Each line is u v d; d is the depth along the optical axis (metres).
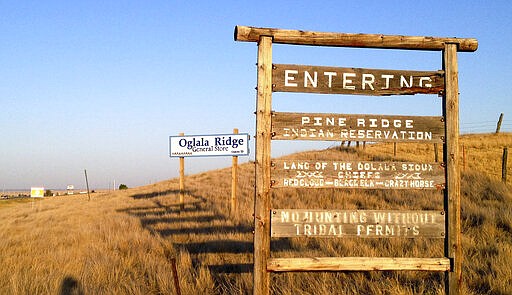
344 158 30.08
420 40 6.53
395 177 6.44
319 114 6.33
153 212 20.94
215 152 19.00
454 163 6.48
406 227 6.39
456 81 6.57
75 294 7.41
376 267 6.19
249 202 20.34
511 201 15.88
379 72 6.52
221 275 8.66
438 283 7.35
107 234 14.23
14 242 14.01
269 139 6.16
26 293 7.43
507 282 7.01
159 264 9.44
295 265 6.07
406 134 6.48
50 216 23.41
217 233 12.98
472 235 10.94
